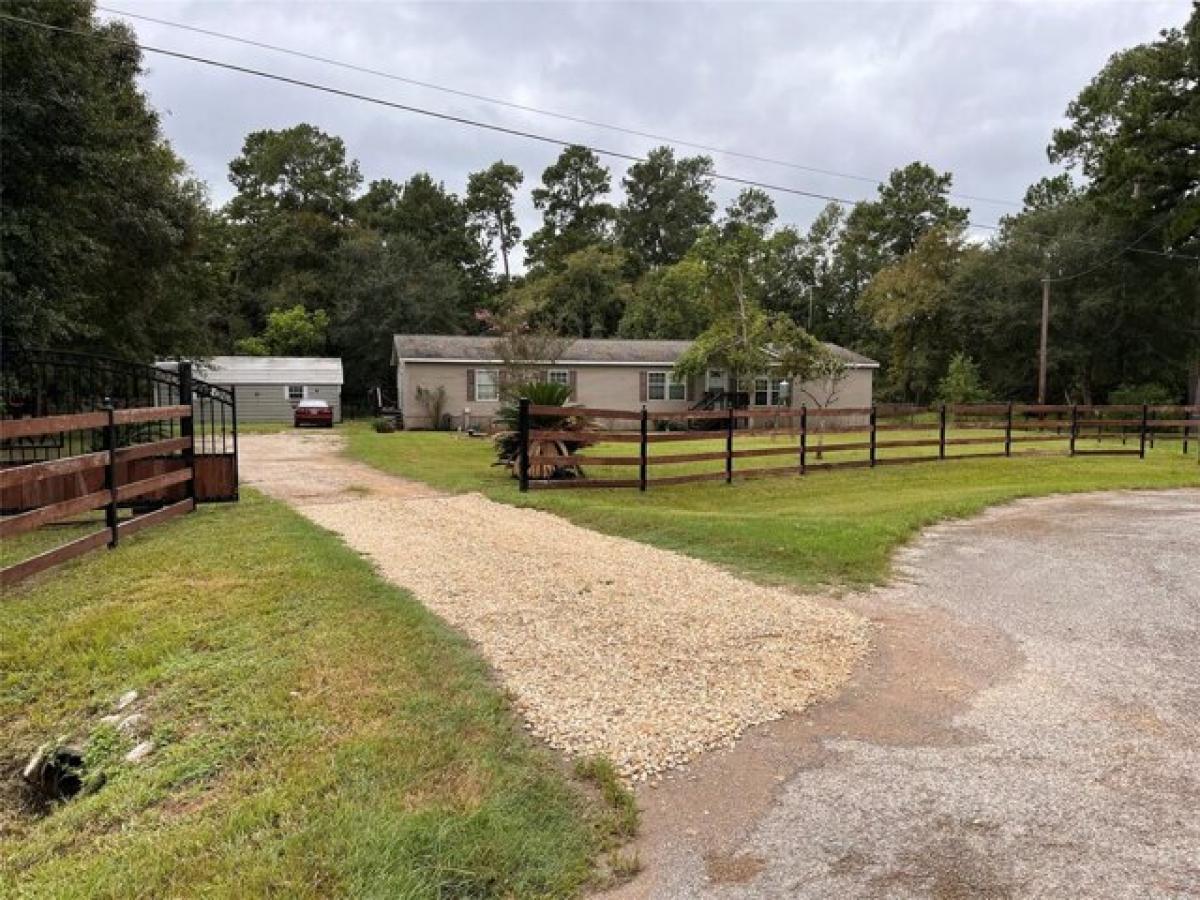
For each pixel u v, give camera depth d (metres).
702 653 4.22
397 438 21.45
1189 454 16.75
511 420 11.91
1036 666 4.11
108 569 6.28
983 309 33.97
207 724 3.53
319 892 2.21
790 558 6.39
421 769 2.89
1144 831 2.55
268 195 50.31
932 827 2.59
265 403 31.48
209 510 8.96
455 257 53.56
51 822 3.08
